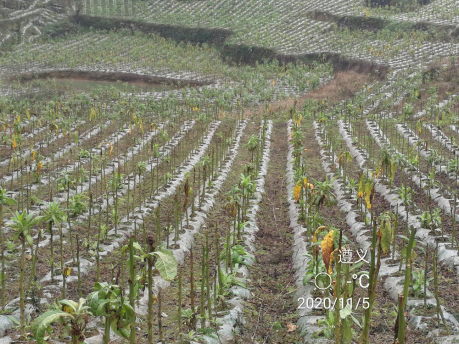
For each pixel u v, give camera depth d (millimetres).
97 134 27672
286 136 29266
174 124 29844
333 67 55312
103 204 15414
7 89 49219
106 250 11820
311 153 24031
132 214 14570
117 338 7770
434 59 48625
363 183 11398
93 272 10633
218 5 82750
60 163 20688
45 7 80625
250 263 11812
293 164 21672
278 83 50656
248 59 63344
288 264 12039
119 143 25406
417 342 7832
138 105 33875
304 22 71312
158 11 82938
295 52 60625
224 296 9617
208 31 72000
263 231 14336
